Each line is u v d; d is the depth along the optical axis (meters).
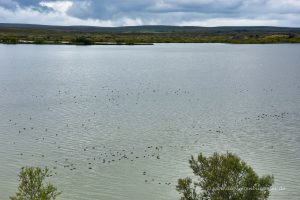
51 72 127.88
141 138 54.62
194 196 28.20
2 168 43.66
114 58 180.62
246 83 106.25
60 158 46.81
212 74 126.38
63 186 39.41
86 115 67.50
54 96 84.75
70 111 70.44
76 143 52.22
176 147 51.00
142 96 85.56
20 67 141.75
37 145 51.28
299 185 40.53
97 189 39.00
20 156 47.28
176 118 65.88
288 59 181.62
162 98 83.62
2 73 123.94
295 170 44.09
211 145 52.06
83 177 41.59
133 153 48.66
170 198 37.47
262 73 129.50
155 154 48.38
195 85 102.06
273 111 71.75
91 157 47.22
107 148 50.41
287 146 51.88
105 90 92.75
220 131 58.44
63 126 60.28
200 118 66.12
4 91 90.81
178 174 42.56
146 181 40.88
